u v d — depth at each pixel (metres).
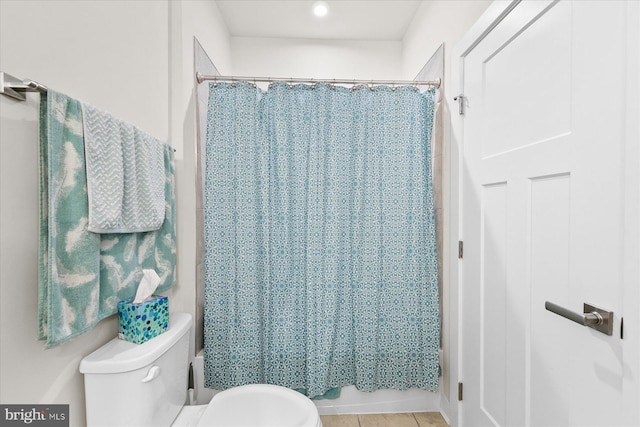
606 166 0.73
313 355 1.55
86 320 0.84
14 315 0.71
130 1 1.15
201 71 1.78
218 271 1.58
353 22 2.45
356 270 1.63
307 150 1.61
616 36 0.70
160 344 1.02
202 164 1.70
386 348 1.64
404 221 1.64
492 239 1.23
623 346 0.69
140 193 1.10
